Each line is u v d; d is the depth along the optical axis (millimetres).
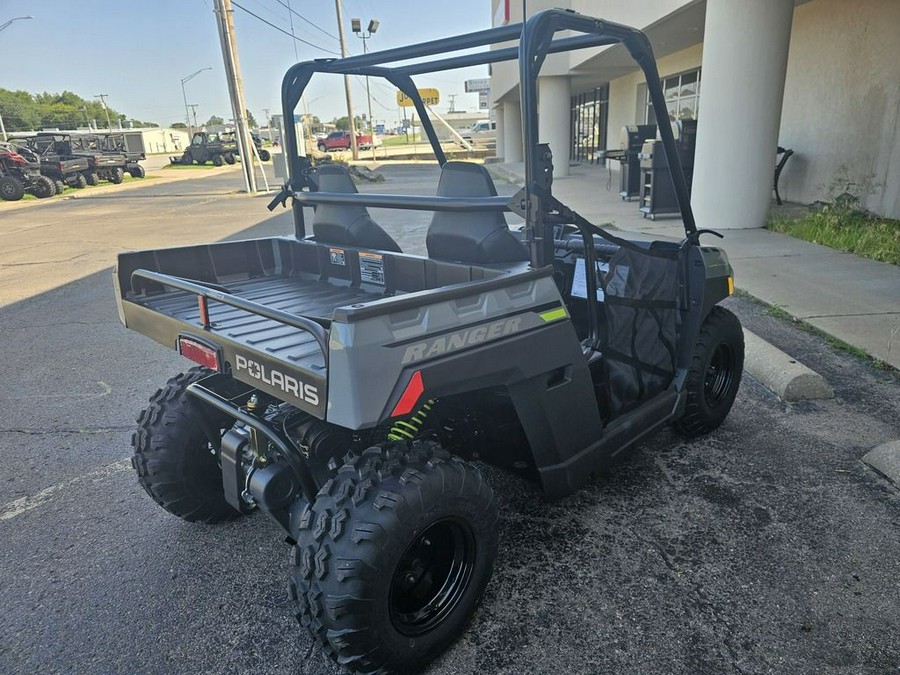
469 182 2533
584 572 2477
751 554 2549
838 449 3316
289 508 2137
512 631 2203
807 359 4426
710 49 8305
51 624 2344
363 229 3189
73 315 6676
